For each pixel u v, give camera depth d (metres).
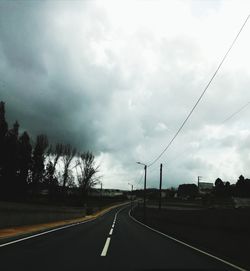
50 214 35.22
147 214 71.25
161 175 56.81
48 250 14.02
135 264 11.23
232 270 10.84
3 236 17.98
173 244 18.47
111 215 87.00
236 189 116.31
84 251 14.07
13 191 71.25
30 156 85.62
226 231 22.11
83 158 115.50
